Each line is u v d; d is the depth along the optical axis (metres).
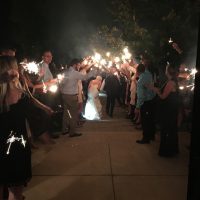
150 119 5.08
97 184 3.50
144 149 4.80
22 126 2.63
